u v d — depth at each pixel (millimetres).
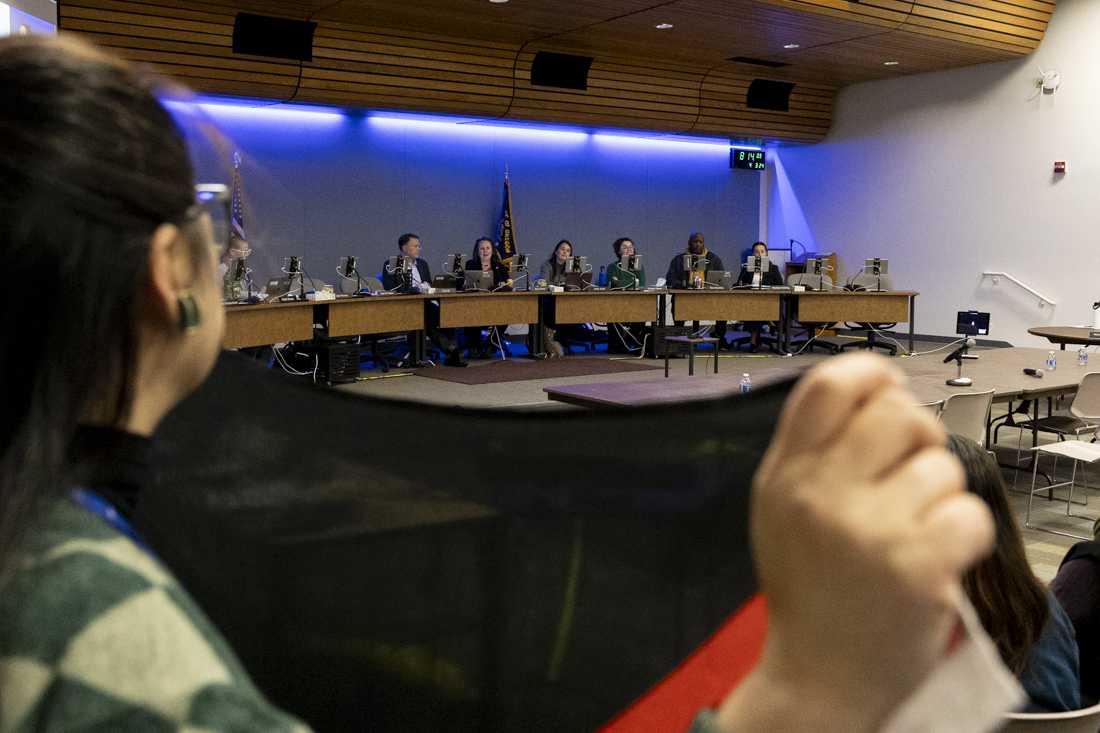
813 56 12594
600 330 12242
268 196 11875
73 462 367
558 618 496
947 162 13492
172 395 413
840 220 14945
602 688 485
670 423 483
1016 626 1753
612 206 14562
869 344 11938
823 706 278
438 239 13234
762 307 11656
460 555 507
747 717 298
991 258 13070
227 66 10258
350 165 12461
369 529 517
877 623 269
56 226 355
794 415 281
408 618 519
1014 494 6344
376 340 10547
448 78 11672
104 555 346
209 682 328
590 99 12742
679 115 13508
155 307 387
